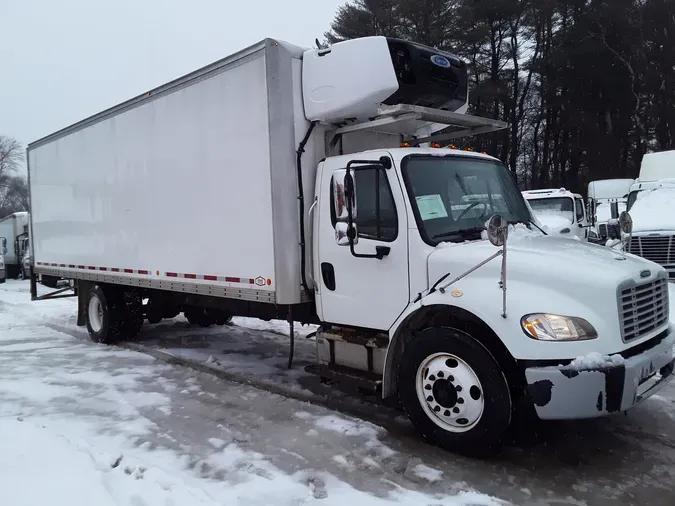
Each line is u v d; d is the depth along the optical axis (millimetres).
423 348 4359
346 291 5098
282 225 5332
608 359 3697
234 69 5738
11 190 84250
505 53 35000
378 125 5262
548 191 15133
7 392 6160
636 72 31828
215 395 5965
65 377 6781
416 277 4539
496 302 3977
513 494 3705
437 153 5062
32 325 11273
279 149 5297
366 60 5031
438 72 5480
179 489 3611
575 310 3807
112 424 5090
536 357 3764
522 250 4262
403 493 3689
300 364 7289
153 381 6578
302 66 5484
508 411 3957
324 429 4863
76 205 8945
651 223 12367
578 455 4297
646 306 4262
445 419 4301
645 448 4410
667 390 5746
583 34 32000
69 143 9055
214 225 6148
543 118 36219
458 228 4801
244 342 8750
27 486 3576
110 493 3551
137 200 7426
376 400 5621
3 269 24609
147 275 7336
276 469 4078
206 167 6207
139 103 7250
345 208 4582
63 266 9461
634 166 32125
